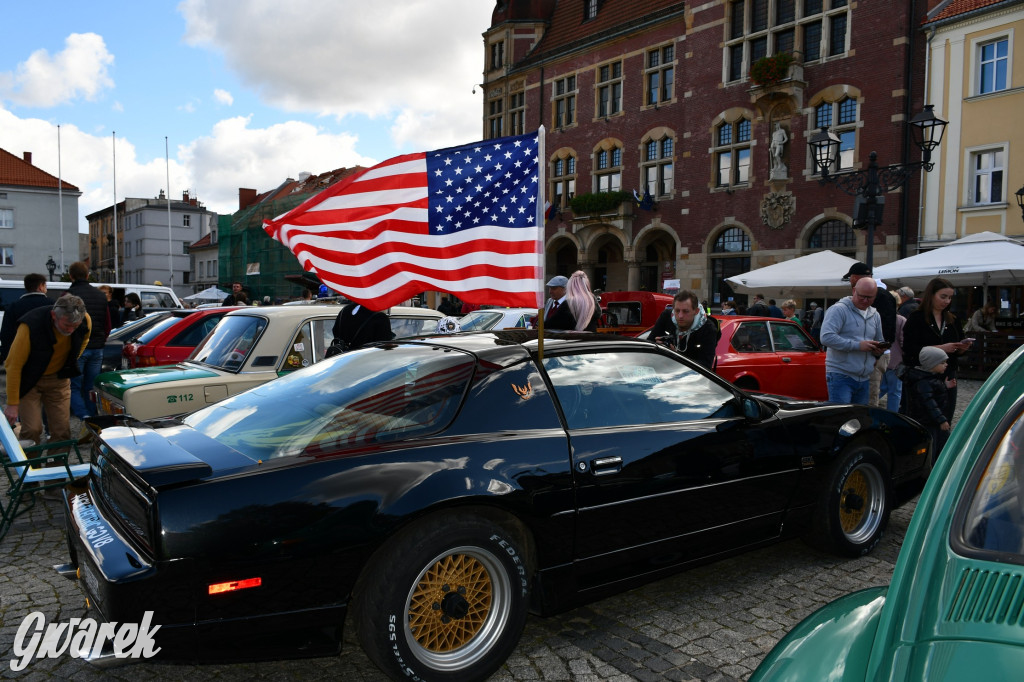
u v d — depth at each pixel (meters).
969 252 12.14
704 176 25.36
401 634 2.74
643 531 3.43
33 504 5.15
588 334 3.89
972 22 19.19
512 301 3.64
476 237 3.73
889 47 20.58
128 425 3.44
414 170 3.83
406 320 7.11
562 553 3.19
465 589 2.94
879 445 4.54
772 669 1.62
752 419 3.91
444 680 2.82
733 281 14.51
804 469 4.07
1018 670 1.22
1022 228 18.44
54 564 4.36
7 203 56.12
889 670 1.34
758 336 8.75
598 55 29.56
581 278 6.63
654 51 27.62
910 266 12.61
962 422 1.79
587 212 28.78
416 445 2.95
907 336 5.92
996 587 1.40
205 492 2.55
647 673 3.11
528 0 33.62
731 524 3.78
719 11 24.78
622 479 3.34
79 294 8.23
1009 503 1.56
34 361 5.88
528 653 3.29
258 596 2.56
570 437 3.28
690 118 25.83
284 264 42.97
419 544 2.76
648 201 26.97
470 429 3.11
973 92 19.28
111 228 87.56
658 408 3.68
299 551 2.59
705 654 3.27
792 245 22.70
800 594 3.92
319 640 2.67
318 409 3.20
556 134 31.47
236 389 5.86
